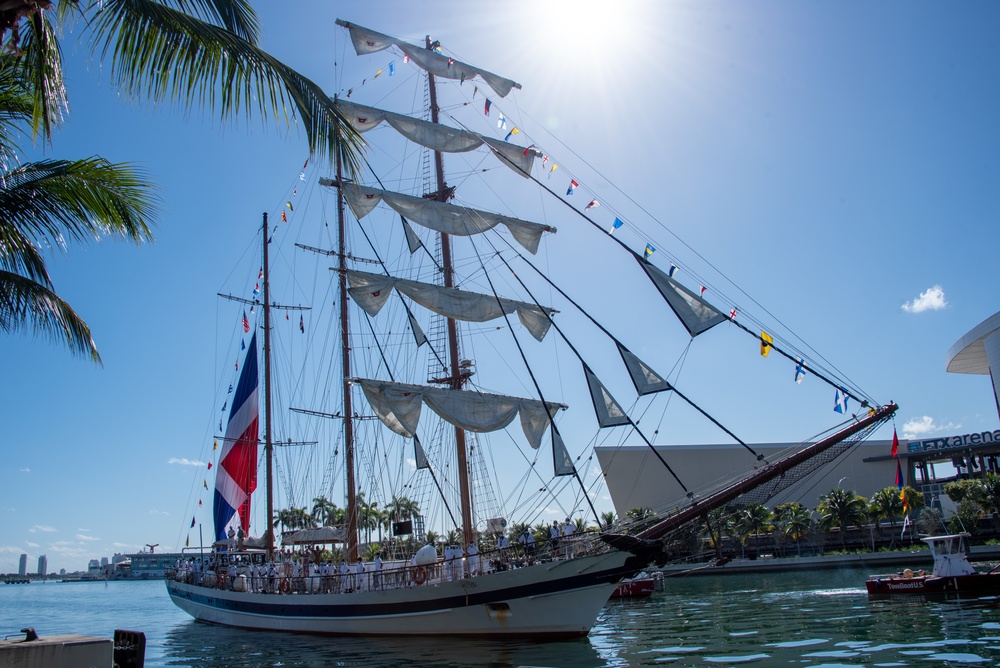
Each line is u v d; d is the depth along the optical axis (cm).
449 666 2386
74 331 1717
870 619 3103
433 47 4734
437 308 4025
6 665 975
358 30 4472
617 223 2852
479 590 2908
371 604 3269
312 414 4697
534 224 4478
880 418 2580
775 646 2497
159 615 6725
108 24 1230
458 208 4297
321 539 4612
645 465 10794
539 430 3822
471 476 3841
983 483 8819
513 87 4881
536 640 2839
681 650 2508
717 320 2573
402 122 4441
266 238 5884
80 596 12506
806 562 8588
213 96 1279
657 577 5894
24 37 1239
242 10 1379
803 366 2509
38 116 1281
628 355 2830
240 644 3428
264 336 5712
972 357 9306
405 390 3744
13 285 1605
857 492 11562
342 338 4616
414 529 4044
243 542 5466
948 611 3198
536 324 4159
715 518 2847
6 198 1501
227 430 5650
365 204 4356
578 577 2762
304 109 1302
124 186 1614
